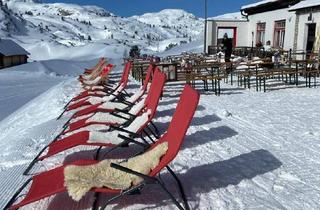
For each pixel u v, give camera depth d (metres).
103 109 6.01
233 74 12.44
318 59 11.50
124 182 3.21
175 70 10.04
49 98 10.30
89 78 11.80
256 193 3.67
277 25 18.95
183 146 5.08
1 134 7.32
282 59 13.05
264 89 9.91
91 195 3.64
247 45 22.28
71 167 3.40
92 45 123.12
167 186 3.84
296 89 10.19
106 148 4.98
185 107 3.43
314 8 14.95
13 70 26.00
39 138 5.74
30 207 3.47
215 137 5.48
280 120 6.51
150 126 6.22
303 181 3.92
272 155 4.70
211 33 22.23
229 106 7.85
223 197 3.60
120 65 22.47
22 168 4.45
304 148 4.95
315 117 6.71
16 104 12.20
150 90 5.57
